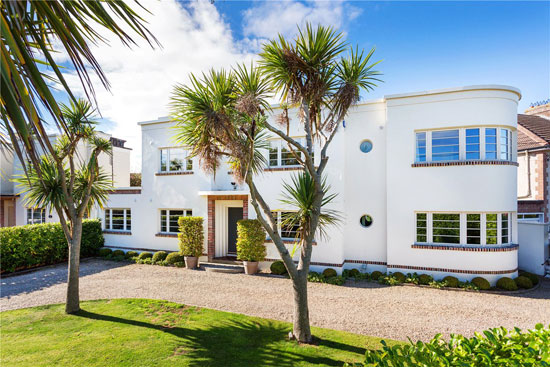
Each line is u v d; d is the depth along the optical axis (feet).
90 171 29.12
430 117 39.14
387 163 40.98
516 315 28.09
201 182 50.60
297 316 22.31
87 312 28.04
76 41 7.86
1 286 37.55
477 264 36.83
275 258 45.34
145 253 51.67
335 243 42.45
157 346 21.33
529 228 43.73
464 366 9.25
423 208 39.24
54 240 50.16
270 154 46.47
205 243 50.06
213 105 19.92
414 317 27.55
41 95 7.36
